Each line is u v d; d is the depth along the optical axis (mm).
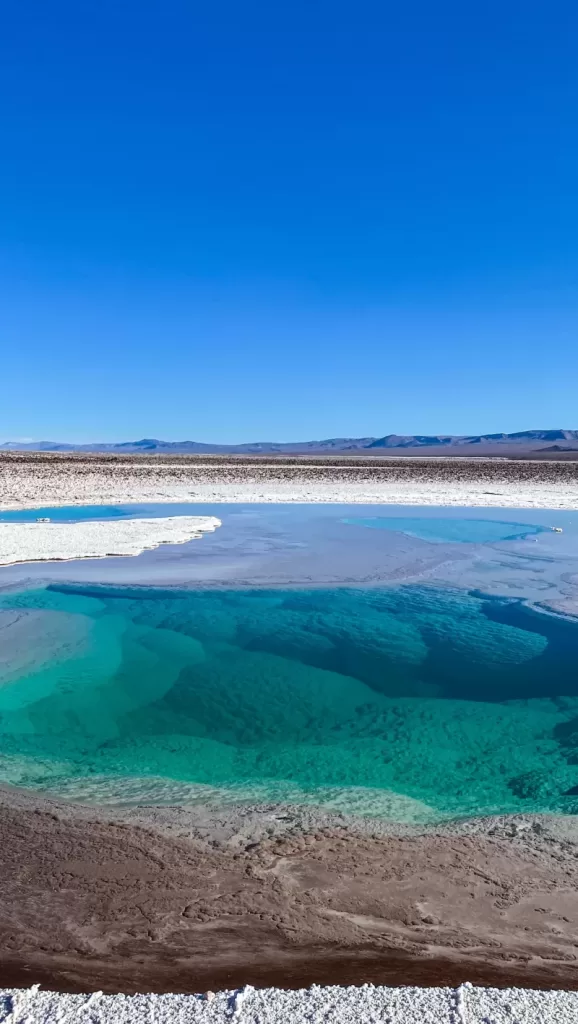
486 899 3939
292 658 9047
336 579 13289
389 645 9555
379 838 4723
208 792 5551
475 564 14938
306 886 4062
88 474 38844
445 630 10234
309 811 5184
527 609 11281
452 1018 2666
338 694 7926
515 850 4555
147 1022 2660
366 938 3535
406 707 7594
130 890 4000
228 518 23281
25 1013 2730
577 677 8430
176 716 7297
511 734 6906
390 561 15164
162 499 29281
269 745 6660
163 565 14461
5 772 5887
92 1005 2779
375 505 27969
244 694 7898
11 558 14516
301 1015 2686
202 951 3412
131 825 4863
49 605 11266
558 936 3584
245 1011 2715
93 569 13969
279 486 36469
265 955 3373
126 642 9523
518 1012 2707
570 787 5750
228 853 4469
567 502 28625
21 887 4027
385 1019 2658
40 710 7344
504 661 8969
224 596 12008
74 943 3492
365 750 6539
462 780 5914
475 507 27125
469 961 3334
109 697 7727
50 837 4656
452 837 4746
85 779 5785
